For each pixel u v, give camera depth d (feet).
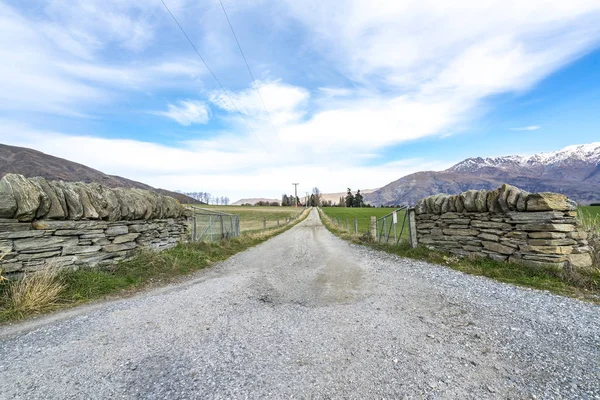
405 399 7.53
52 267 16.80
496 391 7.79
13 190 15.52
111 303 15.69
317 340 11.11
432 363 9.27
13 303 13.83
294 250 40.93
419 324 12.39
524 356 9.53
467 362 9.28
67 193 18.63
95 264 19.85
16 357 9.73
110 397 7.66
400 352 10.03
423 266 24.63
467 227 25.46
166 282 20.94
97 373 8.80
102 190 22.02
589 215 26.09
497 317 12.78
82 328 12.21
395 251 33.27
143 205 24.90
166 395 7.76
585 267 18.53
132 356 9.87
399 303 15.28
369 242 45.19
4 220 15.19
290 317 13.65
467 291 16.71
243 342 11.00
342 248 41.37
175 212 31.71
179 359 9.70
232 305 15.47
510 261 21.09
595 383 8.00
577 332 11.10
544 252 19.03
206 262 28.89
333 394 7.80
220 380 8.48
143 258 23.26
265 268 26.96
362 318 13.30
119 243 22.30
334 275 22.97
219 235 46.85
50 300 14.94
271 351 10.27
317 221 147.23
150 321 13.06
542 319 12.41
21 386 8.09
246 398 7.66
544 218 19.16
